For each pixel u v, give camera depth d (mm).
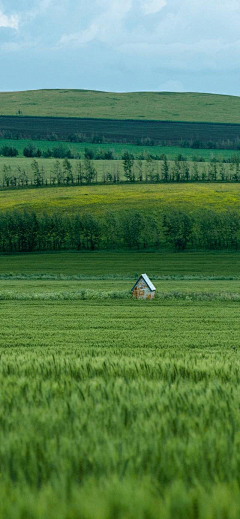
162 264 145000
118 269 135875
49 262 152750
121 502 5805
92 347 39531
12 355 22547
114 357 20312
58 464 7402
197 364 17703
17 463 7500
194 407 10766
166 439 8477
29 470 7223
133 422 9586
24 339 44406
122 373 15828
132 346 40375
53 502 5867
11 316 60656
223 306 70562
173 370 16203
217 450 8031
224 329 51062
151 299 78375
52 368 16453
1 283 107312
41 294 80625
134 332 48938
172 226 188875
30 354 23516
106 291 88250
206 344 41656
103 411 10477
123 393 12133
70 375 15398
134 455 7762
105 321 56812
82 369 16375
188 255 163875
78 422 9547
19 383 13445
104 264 146500
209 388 12555
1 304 72562
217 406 10812
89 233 187250
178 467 7238
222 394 12141
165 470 7215
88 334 47594
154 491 6309
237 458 7625
